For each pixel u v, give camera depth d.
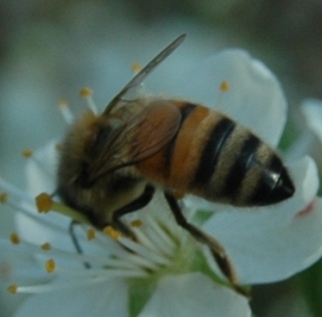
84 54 0.17
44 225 0.10
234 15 0.18
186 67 0.14
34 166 0.10
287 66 0.18
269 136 0.09
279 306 0.12
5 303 0.13
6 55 0.17
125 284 0.10
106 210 0.09
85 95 0.10
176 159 0.09
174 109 0.09
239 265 0.09
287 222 0.09
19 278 0.10
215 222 0.09
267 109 0.10
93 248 0.10
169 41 0.17
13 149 0.15
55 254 0.10
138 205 0.09
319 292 0.10
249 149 0.09
